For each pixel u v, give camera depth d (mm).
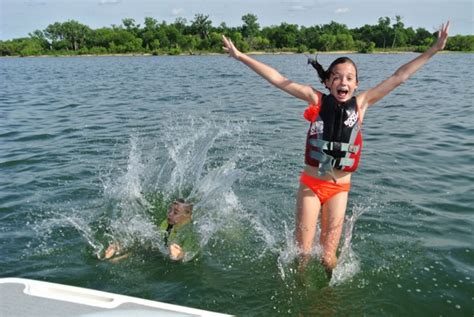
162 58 65875
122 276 4402
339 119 4246
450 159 7961
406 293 4090
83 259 4703
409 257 4691
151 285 4254
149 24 95125
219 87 20125
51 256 4746
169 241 5023
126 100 15820
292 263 4559
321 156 4297
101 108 13914
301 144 9062
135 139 9492
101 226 5445
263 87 19750
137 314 2770
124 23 98375
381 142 9266
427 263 4574
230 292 4141
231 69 34094
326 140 4281
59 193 6430
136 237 5176
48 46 95375
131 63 49125
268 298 4051
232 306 3941
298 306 3938
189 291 4156
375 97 4320
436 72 28422
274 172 7348
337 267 4445
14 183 6820
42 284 3549
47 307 3260
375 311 3850
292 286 4223
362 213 5742
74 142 9289
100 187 6664
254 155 8266
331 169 4293
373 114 12734
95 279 4344
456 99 15250
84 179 6980
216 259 4727
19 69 38719
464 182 6801
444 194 6348
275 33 88500
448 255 4723
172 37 89938
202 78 25625
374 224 5438
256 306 3941
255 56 66312
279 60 49219
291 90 4379
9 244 4977
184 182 6906
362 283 4250
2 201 6125
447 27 4027
